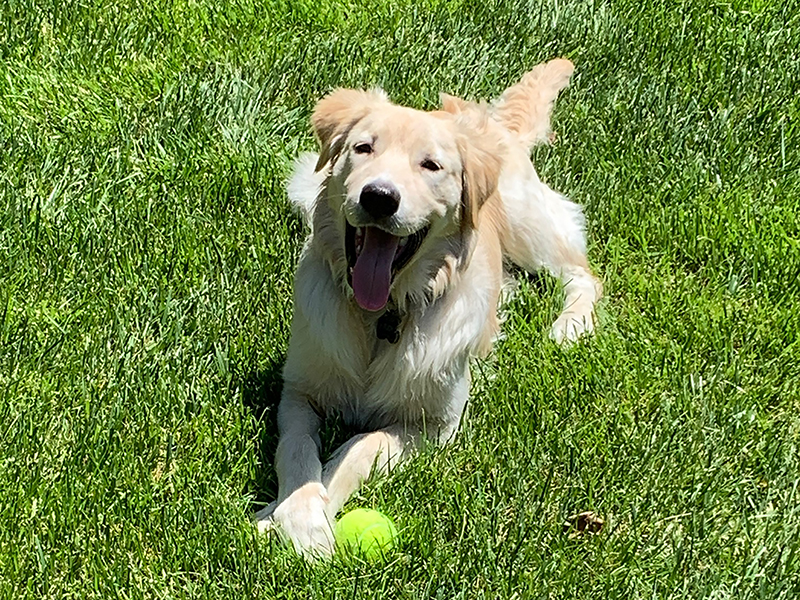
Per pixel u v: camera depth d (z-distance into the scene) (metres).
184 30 2.80
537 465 2.00
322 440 2.06
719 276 2.38
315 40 2.81
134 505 1.88
